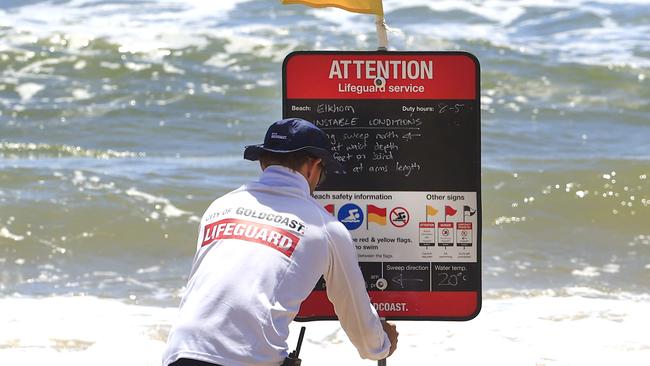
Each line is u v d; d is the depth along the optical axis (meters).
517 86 52.56
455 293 13.02
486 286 26.05
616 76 53.78
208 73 52.97
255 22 60.81
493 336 19.98
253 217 10.58
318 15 62.59
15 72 52.09
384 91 12.87
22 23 58.78
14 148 40.91
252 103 49.31
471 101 12.85
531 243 31.05
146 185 34.88
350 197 12.94
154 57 54.62
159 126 45.44
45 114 46.34
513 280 26.78
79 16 60.97
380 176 12.93
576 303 22.97
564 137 44.75
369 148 12.91
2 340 19.69
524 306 22.73
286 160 10.96
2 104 47.50
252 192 10.85
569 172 36.88
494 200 34.53
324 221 10.69
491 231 32.06
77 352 18.88
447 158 12.91
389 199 12.95
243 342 9.92
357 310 10.95
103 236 30.38
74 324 21.02
